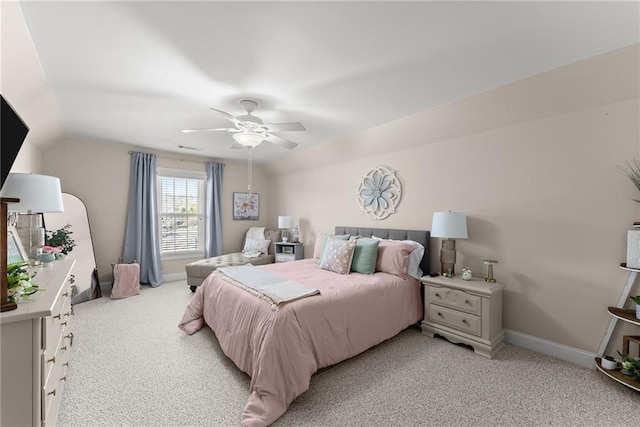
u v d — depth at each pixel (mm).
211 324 2656
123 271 4039
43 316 1162
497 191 2760
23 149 2889
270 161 5582
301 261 3729
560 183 2387
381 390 1938
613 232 2143
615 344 2135
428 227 3334
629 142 2068
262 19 1534
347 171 4375
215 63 1982
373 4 1419
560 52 1857
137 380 2023
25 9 1434
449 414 1705
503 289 2709
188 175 5117
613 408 1750
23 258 2098
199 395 1869
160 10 1462
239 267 3168
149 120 3193
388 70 2086
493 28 1614
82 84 2293
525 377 2086
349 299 2299
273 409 1662
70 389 1901
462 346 2594
